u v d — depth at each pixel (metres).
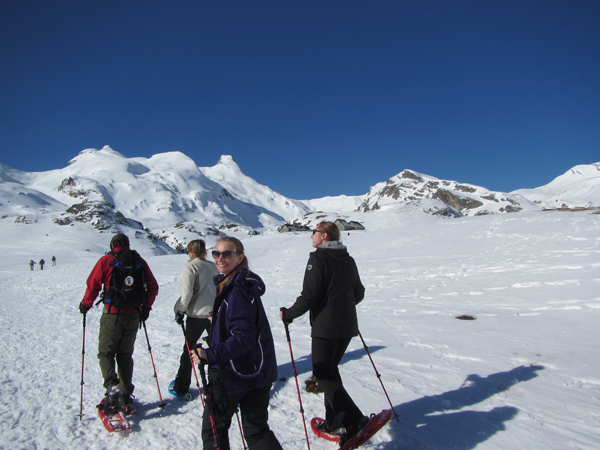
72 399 4.45
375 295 10.73
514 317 7.01
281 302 11.04
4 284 22.95
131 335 4.00
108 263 3.98
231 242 2.84
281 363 5.39
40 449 3.35
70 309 11.86
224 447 2.62
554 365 4.63
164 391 4.59
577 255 12.13
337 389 3.21
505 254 14.48
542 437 3.13
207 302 4.30
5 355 6.35
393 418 3.62
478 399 3.90
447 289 10.32
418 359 5.17
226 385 2.56
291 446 3.26
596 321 6.28
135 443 3.44
